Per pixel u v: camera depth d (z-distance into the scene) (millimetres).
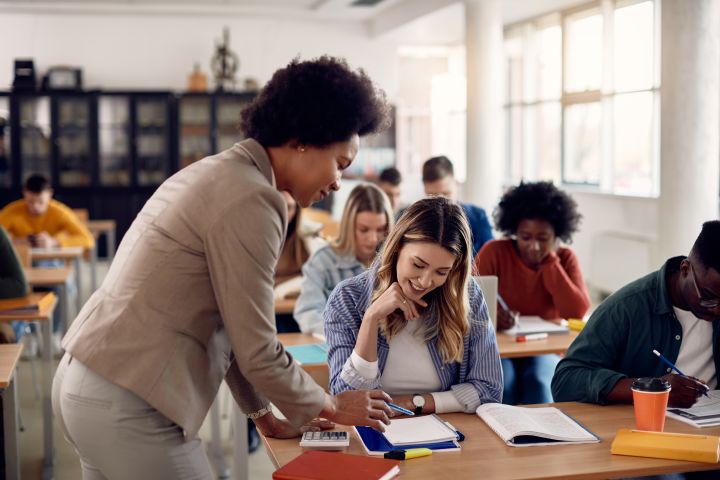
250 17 11039
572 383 2252
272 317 1595
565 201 3520
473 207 4496
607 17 7898
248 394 1888
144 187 10656
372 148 11578
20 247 5027
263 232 1557
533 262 3561
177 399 1554
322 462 1696
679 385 2068
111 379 1544
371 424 1751
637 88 7562
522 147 9750
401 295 2021
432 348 2170
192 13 10766
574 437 1887
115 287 1591
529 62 9484
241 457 2857
